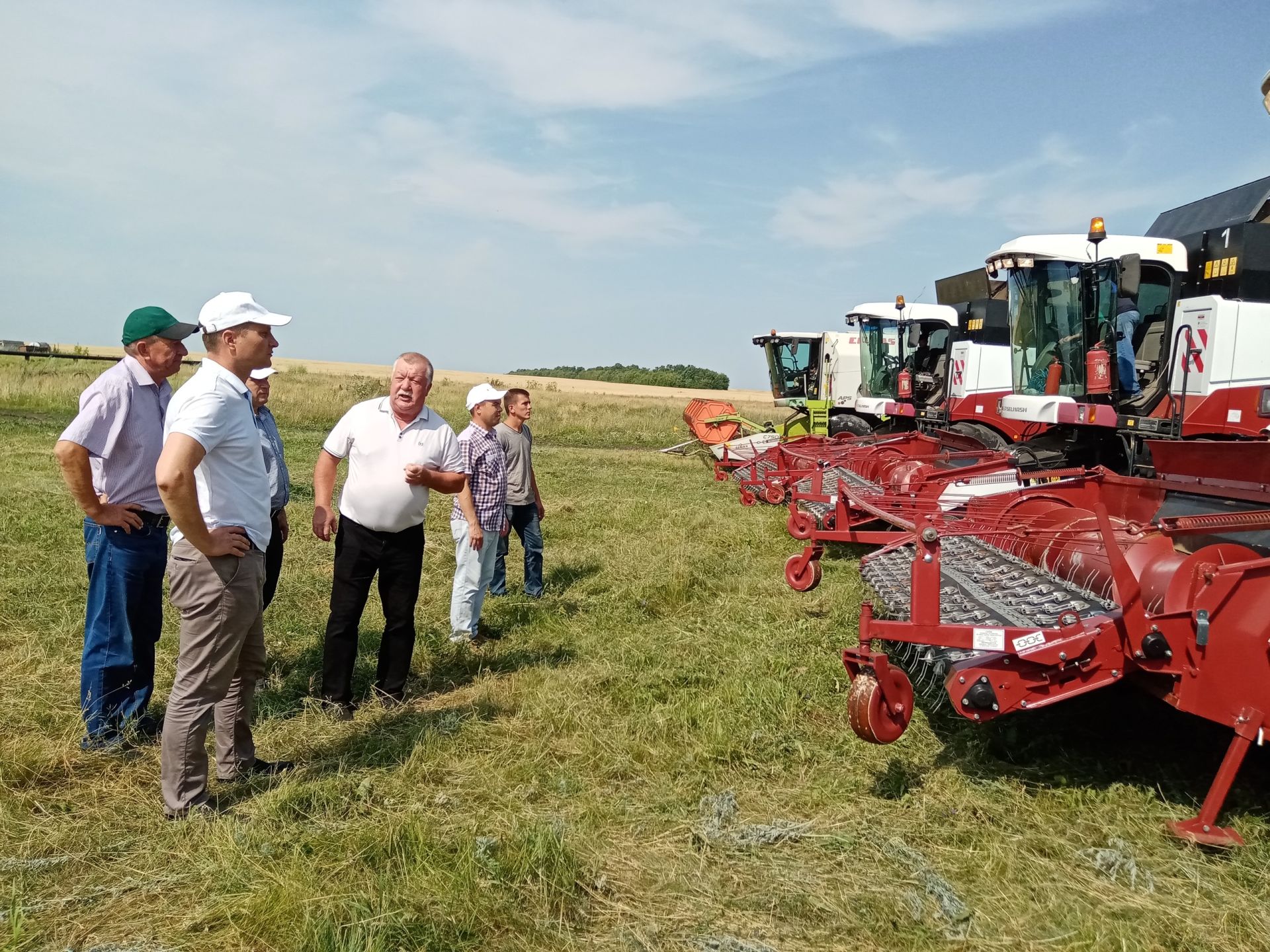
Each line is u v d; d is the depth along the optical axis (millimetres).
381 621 6773
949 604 4676
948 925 3160
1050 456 11688
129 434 4375
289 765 4363
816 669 5715
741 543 10180
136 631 4555
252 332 3857
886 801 4047
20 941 2926
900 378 17359
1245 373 10125
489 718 4969
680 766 4391
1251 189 10672
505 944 3002
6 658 5500
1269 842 3650
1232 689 3709
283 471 5719
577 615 7125
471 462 6227
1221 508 5277
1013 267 11766
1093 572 4859
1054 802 4027
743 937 3074
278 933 2992
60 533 8945
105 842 3566
